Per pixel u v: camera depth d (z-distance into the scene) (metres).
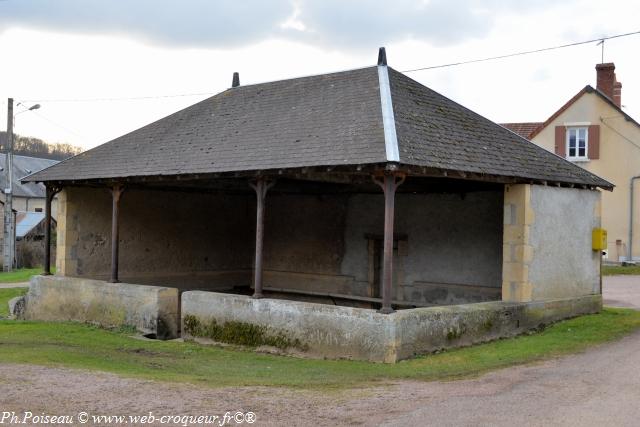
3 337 11.12
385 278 8.72
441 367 8.07
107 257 14.31
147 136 13.31
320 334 9.23
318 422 5.52
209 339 10.69
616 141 23.94
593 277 12.42
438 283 13.27
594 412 5.77
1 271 29.81
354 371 7.96
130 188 14.21
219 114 12.76
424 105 10.79
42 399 6.31
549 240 11.17
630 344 9.40
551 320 11.12
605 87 25.25
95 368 8.13
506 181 10.22
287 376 7.76
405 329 8.58
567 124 24.50
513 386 6.86
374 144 8.93
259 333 10.00
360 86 11.02
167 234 14.91
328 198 15.21
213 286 15.77
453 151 9.64
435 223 13.40
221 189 15.05
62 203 13.75
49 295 13.52
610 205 23.97
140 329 11.73
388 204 8.62
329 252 15.12
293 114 11.23
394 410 5.90
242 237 16.45
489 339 9.83
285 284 15.89
